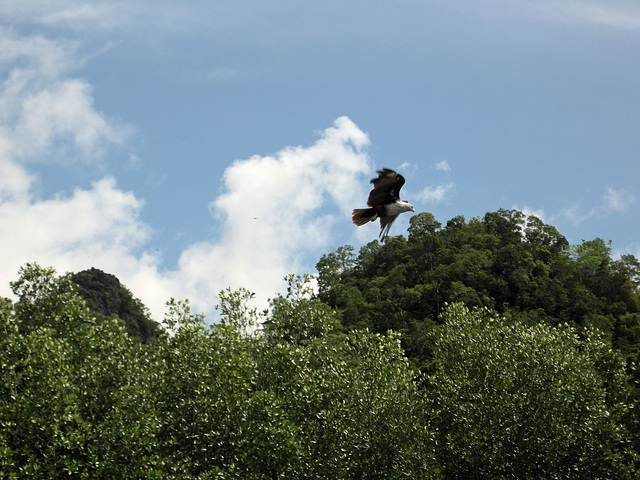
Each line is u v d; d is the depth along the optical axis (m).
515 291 86.19
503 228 117.38
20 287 22.27
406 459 20.44
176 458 18.45
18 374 18.00
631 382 29.27
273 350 21.84
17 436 16.92
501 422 21.94
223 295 23.44
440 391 24.38
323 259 115.75
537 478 22.00
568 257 109.56
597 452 22.44
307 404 20.78
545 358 23.48
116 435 17.34
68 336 20.45
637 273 105.75
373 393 21.95
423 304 79.62
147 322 80.75
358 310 80.56
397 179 11.41
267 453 18.31
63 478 16.80
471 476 22.00
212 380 19.72
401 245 110.38
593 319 71.88
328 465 19.83
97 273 84.00
